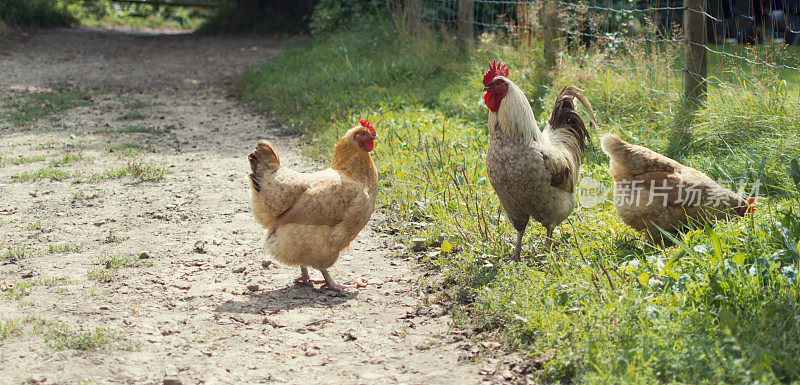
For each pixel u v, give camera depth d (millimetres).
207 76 16703
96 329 4184
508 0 14539
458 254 5344
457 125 9336
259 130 10891
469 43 12945
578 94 5586
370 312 4633
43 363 3828
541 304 4078
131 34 26016
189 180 8055
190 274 5367
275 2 26750
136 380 3666
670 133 7324
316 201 4660
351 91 11836
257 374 3752
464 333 4211
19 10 24453
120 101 13227
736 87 7254
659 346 3434
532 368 3680
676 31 8750
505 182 4871
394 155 8242
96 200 7246
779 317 3594
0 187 7617
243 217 6797
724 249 4281
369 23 16188
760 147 6262
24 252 5762
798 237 4441
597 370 3336
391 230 6352
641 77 8445
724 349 3393
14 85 14562
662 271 4180
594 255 4812
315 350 4051
